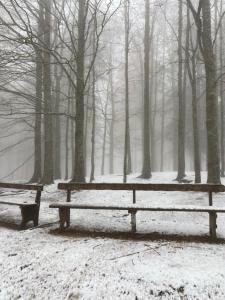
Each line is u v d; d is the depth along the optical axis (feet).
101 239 20.36
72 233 22.04
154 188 23.15
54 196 40.78
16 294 14.28
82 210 29.55
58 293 14.06
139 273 14.92
